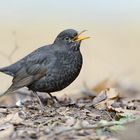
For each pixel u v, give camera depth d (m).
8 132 11.73
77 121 12.43
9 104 16.64
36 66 14.58
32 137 11.40
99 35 31.78
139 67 24.95
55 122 12.48
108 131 11.72
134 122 11.76
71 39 14.63
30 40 29.70
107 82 19.91
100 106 14.44
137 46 29.19
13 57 25.69
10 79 22.58
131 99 15.54
